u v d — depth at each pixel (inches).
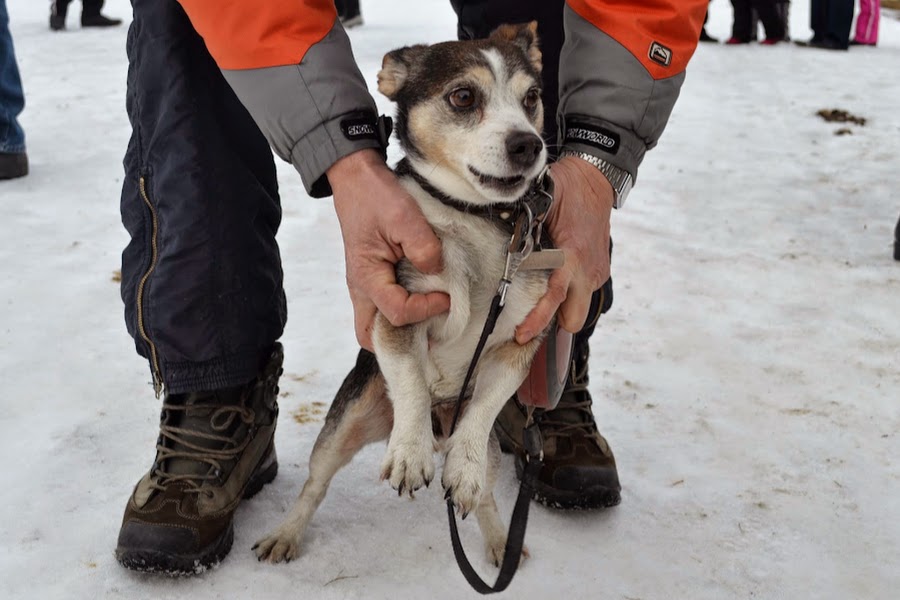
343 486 101.4
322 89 76.5
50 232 173.9
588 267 84.4
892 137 267.0
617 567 88.0
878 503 99.8
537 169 82.6
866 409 121.1
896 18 528.4
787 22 419.8
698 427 115.4
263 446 95.3
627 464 106.6
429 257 75.8
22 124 247.3
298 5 76.2
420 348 84.4
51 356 126.6
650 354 136.1
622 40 84.2
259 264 91.3
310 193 81.4
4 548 86.4
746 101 307.3
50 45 360.8
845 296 159.6
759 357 136.1
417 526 94.3
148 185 88.8
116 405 114.3
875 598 84.7
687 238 187.5
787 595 84.8
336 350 132.6
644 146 87.3
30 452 102.7
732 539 93.0
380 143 79.5
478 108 89.9
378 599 82.2
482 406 83.7
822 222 198.7
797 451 110.2
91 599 80.8
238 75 77.5
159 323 88.1
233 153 89.2
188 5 76.2
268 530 93.0
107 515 92.4
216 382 89.3
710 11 553.0
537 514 97.7
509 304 85.0
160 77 87.0
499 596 82.9
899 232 174.9
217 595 82.4
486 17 113.6
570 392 101.0
